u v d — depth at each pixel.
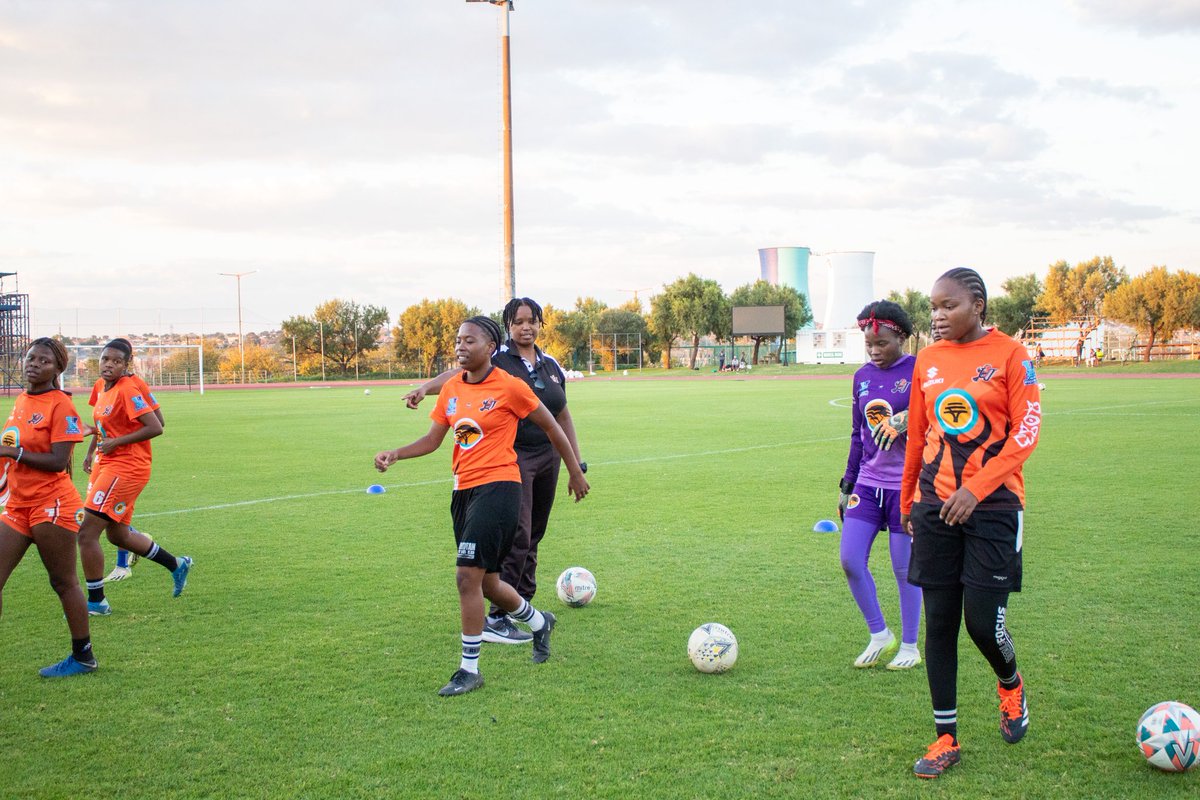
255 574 7.57
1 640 5.87
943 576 4.07
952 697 3.99
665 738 4.25
